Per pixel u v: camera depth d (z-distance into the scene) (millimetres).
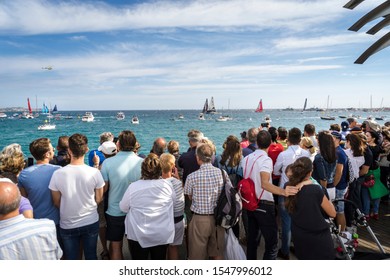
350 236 3250
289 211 2635
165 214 2857
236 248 3188
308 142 4219
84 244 2973
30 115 113562
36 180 2811
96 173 2926
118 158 3242
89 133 52156
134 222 2799
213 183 3049
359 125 7078
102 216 3732
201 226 3020
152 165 2865
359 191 4609
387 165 5363
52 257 1994
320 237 2488
